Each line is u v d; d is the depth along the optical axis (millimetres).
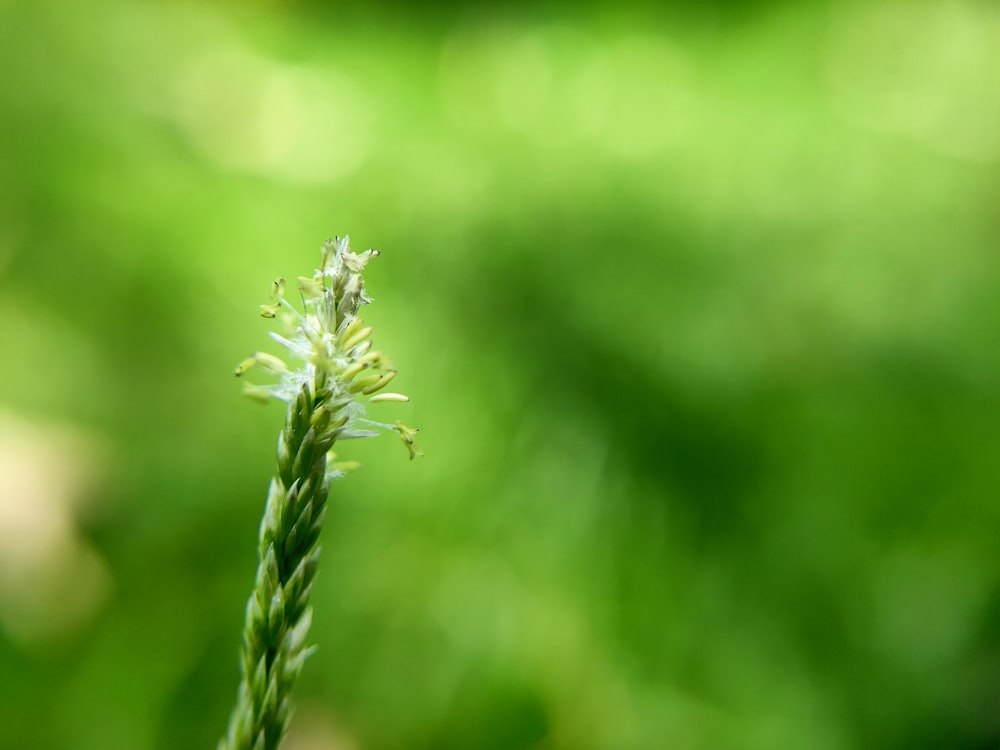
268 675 155
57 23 569
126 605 287
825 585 307
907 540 321
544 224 469
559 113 697
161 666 275
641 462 340
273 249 446
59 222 408
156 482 319
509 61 809
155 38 646
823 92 718
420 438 341
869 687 286
